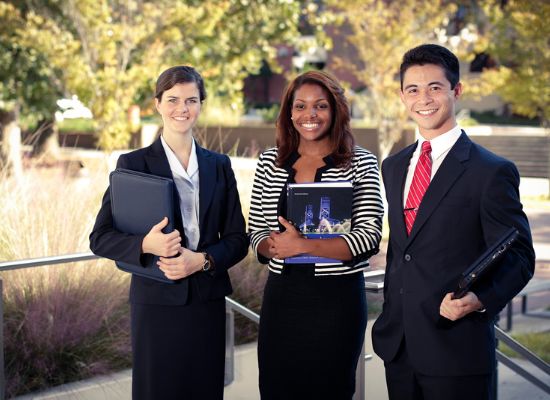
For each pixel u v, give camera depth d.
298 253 2.85
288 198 2.89
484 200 2.44
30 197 5.88
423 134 2.61
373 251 2.96
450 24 20.41
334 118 3.06
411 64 2.56
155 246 2.76
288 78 18.44
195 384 2.98
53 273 4.91
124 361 4.73
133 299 2.99
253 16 13.29
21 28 12.71
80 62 11.78
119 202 2.90
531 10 13.62
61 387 4.38
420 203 2.55
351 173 3.03
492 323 2.59
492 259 2.29
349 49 23.75
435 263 2.51
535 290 6.17
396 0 15.80
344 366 3.02
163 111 2.96
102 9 11.71
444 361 2.49
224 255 2.96
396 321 2.62
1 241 5.18
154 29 12.26
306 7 15.32
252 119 27.06
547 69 14.16
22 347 4.52
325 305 2.97
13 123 14.98
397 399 2.66
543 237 10.92
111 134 11.98
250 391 4.38
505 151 20.27
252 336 5.32
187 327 2.94
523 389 4.88
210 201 2.98
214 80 13.58
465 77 16.38
